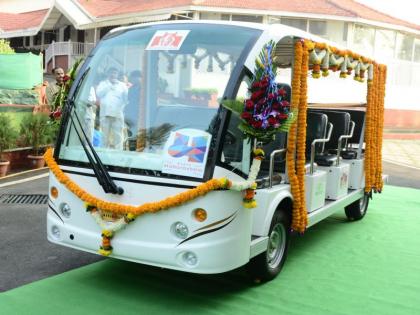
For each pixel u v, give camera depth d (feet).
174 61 15.07
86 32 84.07
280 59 19.95
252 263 15.67
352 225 24.80
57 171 14.64
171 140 13.96
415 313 14.79
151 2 76.07
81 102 15.40
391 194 32.94
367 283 16.96
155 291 15.30
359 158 24.93
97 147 14.61
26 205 24.64
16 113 34.17
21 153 34.04
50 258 17.74
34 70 44.37
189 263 13.29
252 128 13.55
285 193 16.34
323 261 18.98
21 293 14.70
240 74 14.21
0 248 18.53
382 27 77.20
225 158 13.56
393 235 23.15
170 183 13.38
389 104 79.77
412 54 84.07
